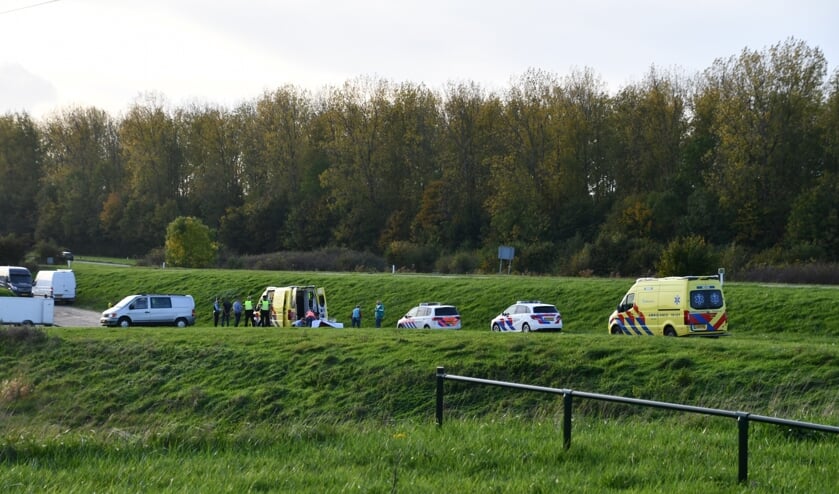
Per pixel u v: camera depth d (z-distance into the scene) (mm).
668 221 107000
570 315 63188
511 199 117250
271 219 140500
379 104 139000
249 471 12633
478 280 76250
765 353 33094
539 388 14172
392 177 135875
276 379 38469
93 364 42875
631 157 124000
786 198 101438
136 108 159375
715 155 112062
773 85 104625
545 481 12062
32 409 37875
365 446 14414
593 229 116000
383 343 41844
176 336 48125
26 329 47500
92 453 13805
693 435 16000
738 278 77938
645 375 32938
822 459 14125
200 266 109875
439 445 14391
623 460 13617
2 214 165750
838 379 29109
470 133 132250
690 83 124000
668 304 46219
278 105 151250
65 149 174500
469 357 37344
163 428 15688
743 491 11688
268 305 65688
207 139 152625
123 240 152625
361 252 119750
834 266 75875
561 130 125125
